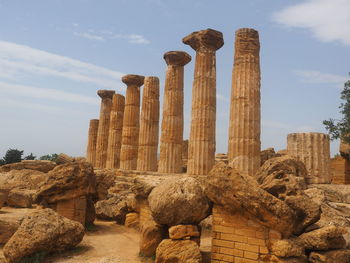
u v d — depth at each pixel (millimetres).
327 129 20953
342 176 21828
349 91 20766
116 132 31188
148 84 25719
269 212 8492
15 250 10133
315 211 8797
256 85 15305
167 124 21047
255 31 15750
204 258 10008
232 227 9125
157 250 9492
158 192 10648
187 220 9914
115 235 14297
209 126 17172
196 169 16875
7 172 27484
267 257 8531
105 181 18750
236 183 8938
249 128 14945
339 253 8117
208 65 17484
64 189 14195
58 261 10531
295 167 12953
